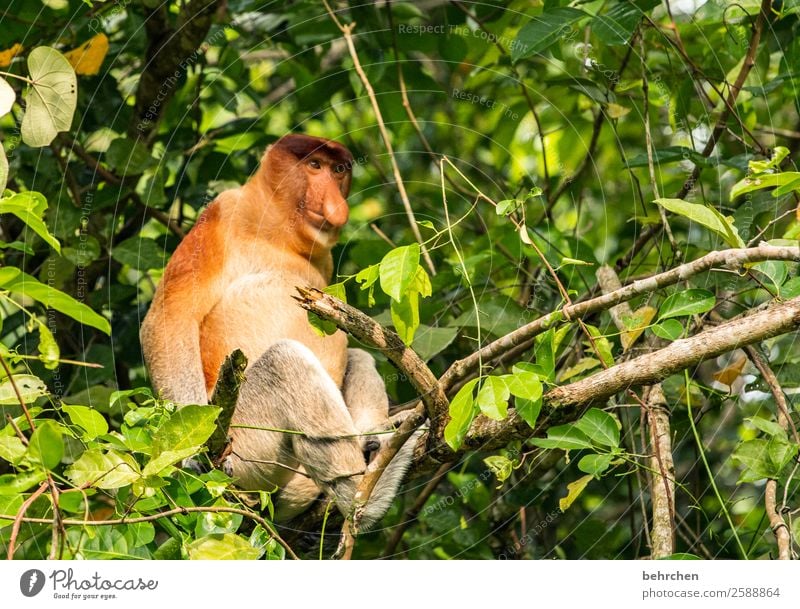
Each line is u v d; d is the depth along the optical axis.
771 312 6.33
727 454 10.16
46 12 9.89
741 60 10.11
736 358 9.00
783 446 6.70
